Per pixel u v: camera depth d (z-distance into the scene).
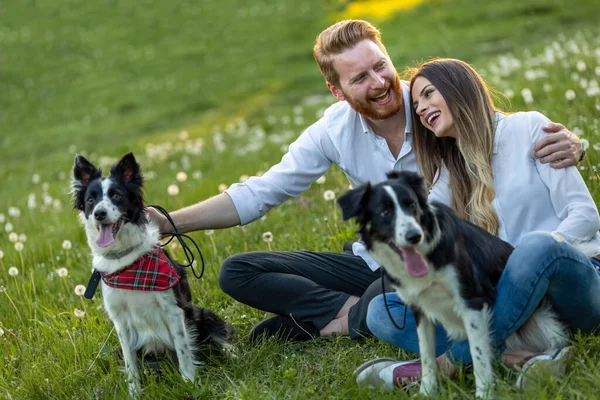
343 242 6.40
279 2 38.25
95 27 38.59
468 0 29.11
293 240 6.83
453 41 22.86
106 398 4.48
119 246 4.61
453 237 3.66
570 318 3.94
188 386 4.44
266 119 19.06
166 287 4.63
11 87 31.34
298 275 5.07
